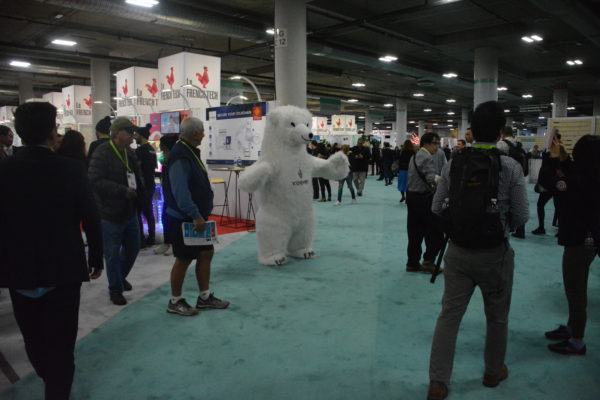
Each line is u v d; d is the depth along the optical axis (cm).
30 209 176
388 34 1245
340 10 1026
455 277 212
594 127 1058
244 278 425
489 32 1233
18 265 175
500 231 199
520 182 204
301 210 478
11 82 2077
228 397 216
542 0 858
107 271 352
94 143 427
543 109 3098
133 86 1234
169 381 233
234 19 1050
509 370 245
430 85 2114
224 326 308
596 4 985
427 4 951
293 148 469
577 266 256
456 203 205
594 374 240
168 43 1377
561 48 1441
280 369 243
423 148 420
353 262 454
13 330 312
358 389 203
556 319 322
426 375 235
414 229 427
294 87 867
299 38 864
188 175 312
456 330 213
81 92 1599
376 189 1312
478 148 208
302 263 477
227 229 700
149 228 565
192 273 448
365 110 3266
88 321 321
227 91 1706
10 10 1070
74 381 235
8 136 426
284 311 334
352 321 203
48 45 1388
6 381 238
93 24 1199
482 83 1386
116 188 338
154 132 1016
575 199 250
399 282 396
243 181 444
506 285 210
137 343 282
